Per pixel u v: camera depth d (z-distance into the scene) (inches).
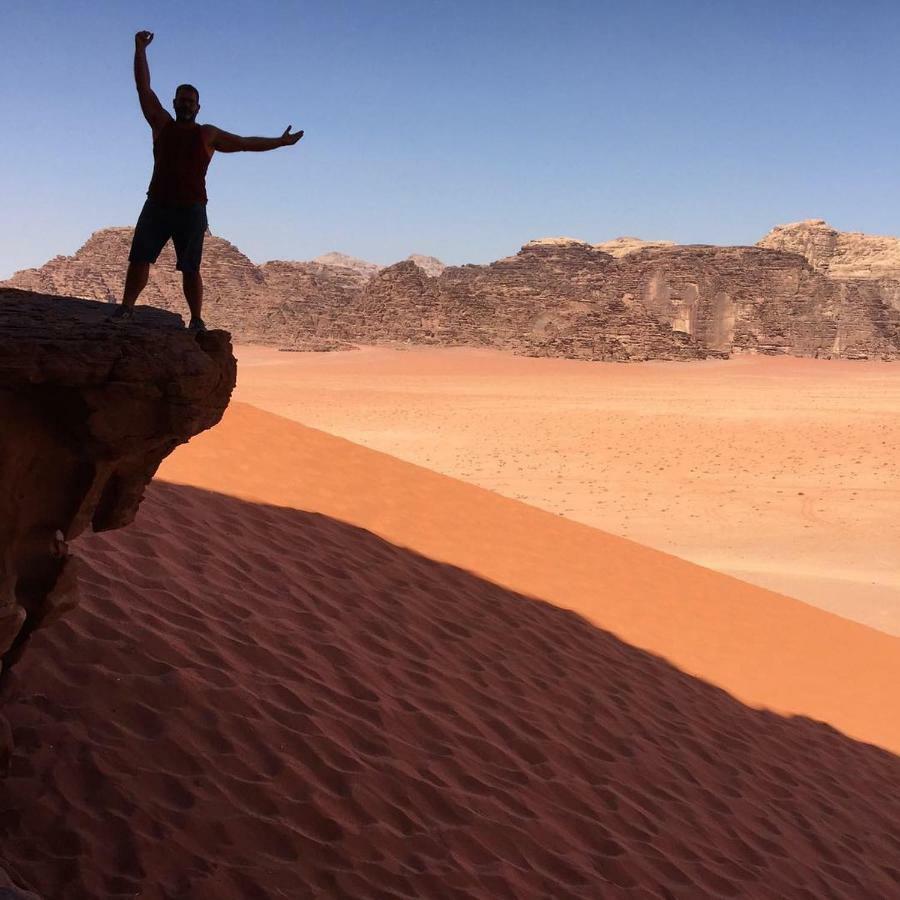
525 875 260.2
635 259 7377.0
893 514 1529.3
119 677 278.4
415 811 270.4
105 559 354.0
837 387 4220.0
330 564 458.0
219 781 251.6
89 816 228.1
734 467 1952.5
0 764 218.7
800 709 507.8
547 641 462.9
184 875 219.1
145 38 213.6
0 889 181.0
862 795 412.8
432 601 459.8
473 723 339.3
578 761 342.3
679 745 393.1
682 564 718.5
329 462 665.6
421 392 3641.7
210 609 346.0
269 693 298.7
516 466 1951.3
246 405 743.7
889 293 7696.9
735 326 6845.5
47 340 168.9
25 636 210.8
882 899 324.2
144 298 6771.7
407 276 6555.1
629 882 276.4
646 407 3058.6
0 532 186.4
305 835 243.0
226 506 497.4
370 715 313.0
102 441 179.8
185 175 209.0
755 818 351.3
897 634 896.9
